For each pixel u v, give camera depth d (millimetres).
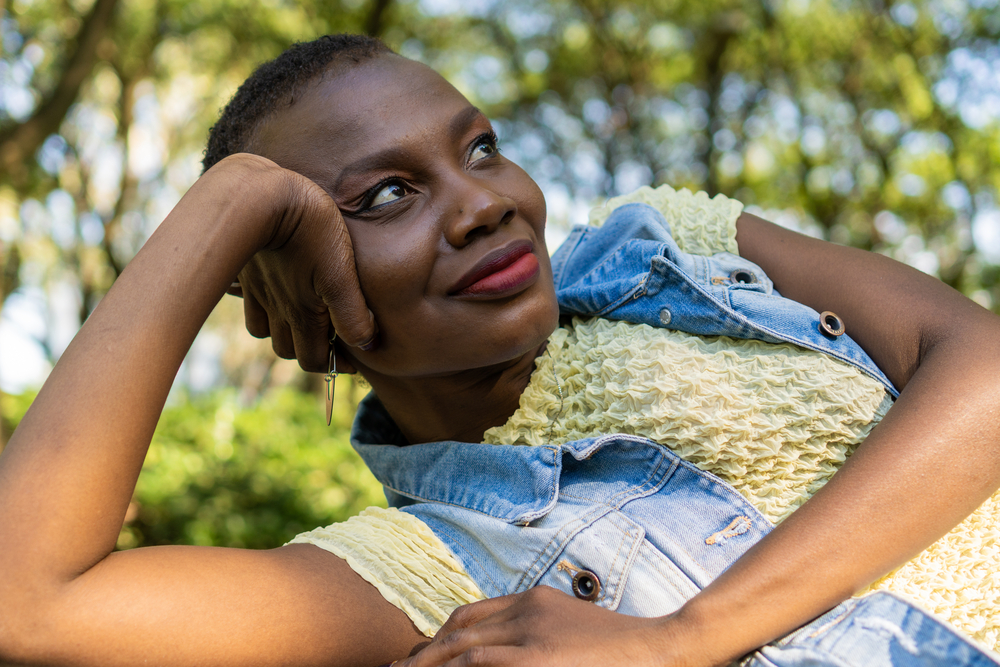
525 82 12406
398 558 1205
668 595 1105
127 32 10305
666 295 1324
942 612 1172
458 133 1262
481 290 1202
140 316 1060
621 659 933
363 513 1337
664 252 1388
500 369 1345
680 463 1220
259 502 5719
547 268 1304
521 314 1219
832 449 1220
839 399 1208
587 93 12461
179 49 10961
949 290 1270
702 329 1293
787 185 12648
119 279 1093
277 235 1198
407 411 1446
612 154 12414
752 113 12047
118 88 11492
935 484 1027
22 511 962
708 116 12078
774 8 11242
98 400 1012
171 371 1069
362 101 1252
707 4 11570
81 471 984
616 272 1430
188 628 1021
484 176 1277
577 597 1136
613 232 1546
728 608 961
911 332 1236
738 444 1198
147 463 5680
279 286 1307
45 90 8078
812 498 1056
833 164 11961
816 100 11758
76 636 958
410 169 1230
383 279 1217
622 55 12148
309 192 1198
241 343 16812
